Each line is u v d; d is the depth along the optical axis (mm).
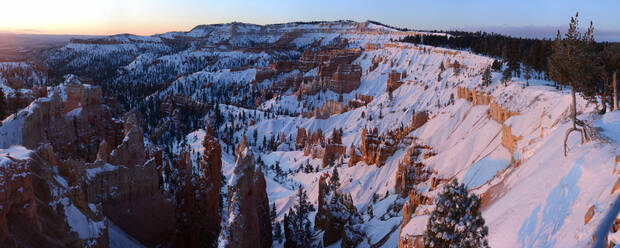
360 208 113312
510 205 38375
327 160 195875
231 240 41062
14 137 64000
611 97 55312
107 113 93625
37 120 68562
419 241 38938
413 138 146375
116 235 46281
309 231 82688
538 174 39875
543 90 108188
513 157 65188
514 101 111750
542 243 28125
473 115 137750
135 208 51125
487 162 90312
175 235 58281
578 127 45125
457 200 23516
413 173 113438
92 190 45281
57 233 31719
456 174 97625
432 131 144625
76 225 34875
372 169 137000
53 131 74312
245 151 45656
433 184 103625
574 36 40969
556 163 38562
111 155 52031
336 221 72188
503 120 113250
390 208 91438
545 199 32938
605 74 53906
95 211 39281
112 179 48344
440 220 23734
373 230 65750
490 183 59812
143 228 51812
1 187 26094
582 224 25812
